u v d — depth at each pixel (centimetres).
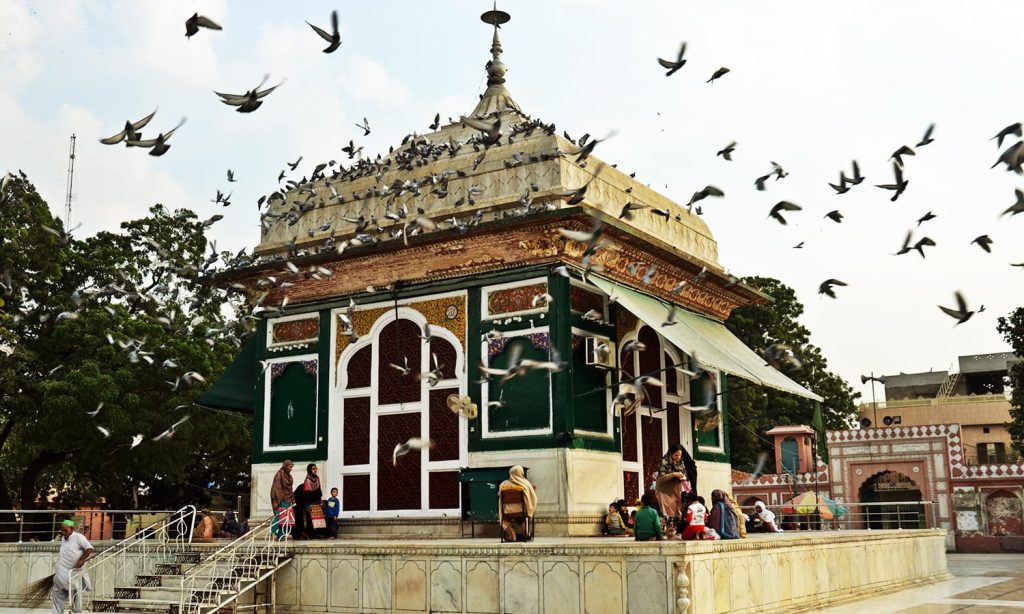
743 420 4412
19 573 1852
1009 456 5094
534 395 1595
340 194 1753
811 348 4781
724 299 2150
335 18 872
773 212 1129
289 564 1398
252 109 883
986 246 1049
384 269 1780
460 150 1853
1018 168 854
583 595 1164
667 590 1113
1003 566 2650
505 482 1384
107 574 1592
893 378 6938
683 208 2119
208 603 1291
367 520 1720
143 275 3206
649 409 1862
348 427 1781
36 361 2848
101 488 3403
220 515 2611
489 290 1678
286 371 1875
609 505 1633
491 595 1228
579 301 1662
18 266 2797
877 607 1458
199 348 2980
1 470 3316
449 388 1691
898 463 3934
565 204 1680
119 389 2747
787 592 1362
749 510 2492
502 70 2159
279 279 1888
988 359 6594
